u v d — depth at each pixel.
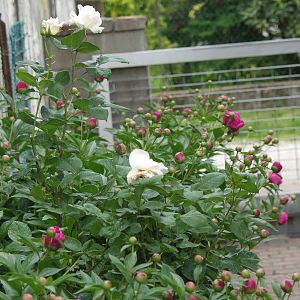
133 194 3.46
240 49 7.29
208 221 3.62
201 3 19.33
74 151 3.96
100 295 2.71
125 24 8.09
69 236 3.45
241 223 3.89
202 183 3.71
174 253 3.65
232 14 19.14
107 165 3.66
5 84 6.29
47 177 3.92
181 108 8.22
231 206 3.81
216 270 3.79
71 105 4.51
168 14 19.58
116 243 3.48
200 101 5.63
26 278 2.62
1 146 4.25
